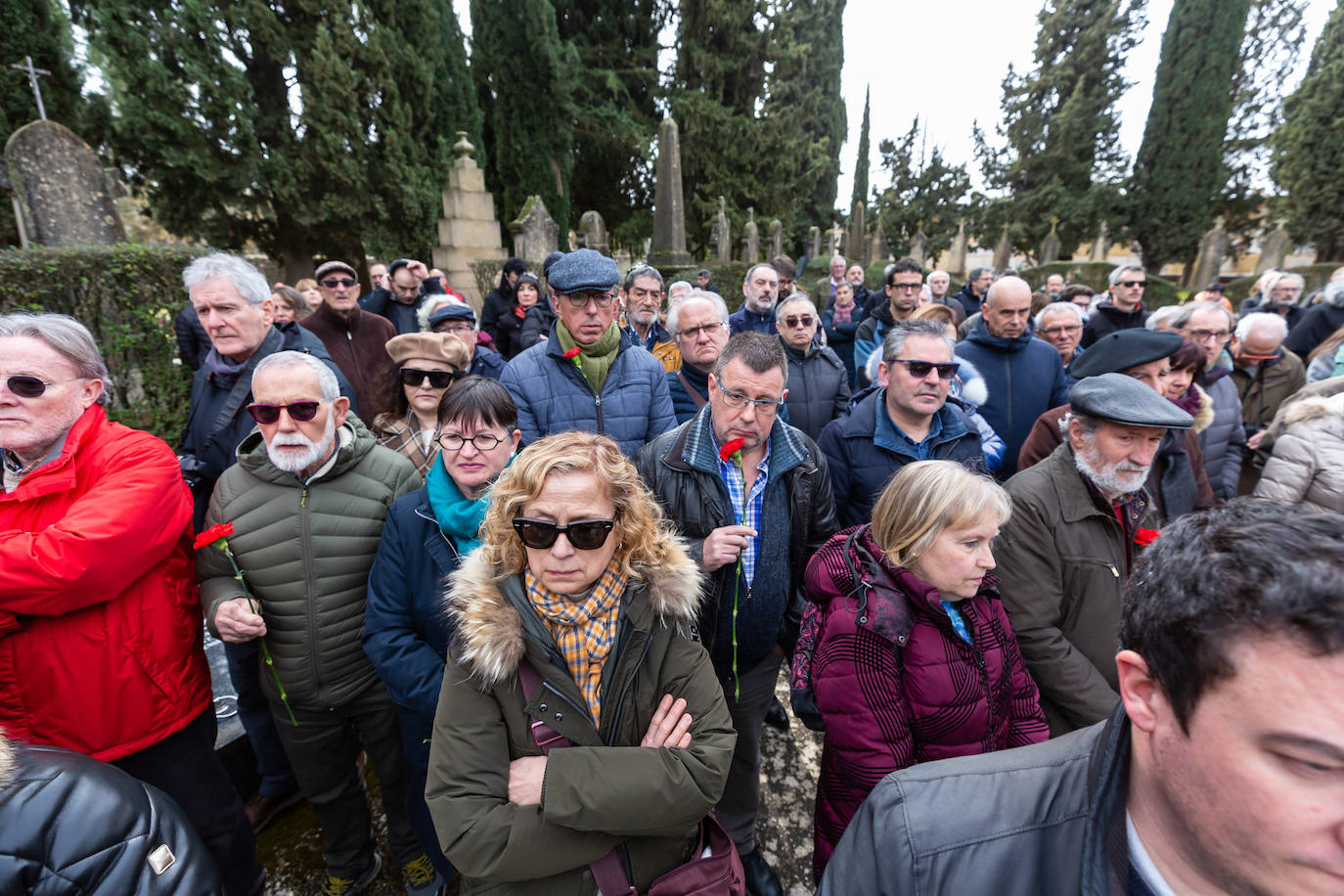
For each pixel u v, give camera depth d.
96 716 1.41
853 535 1.59
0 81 9.21
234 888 1.70
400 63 12.48
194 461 2.38
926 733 1.41
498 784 1.14
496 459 1.65
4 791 0.83
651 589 1.24
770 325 4.45
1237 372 3.87
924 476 1.38
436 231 13.60
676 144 11.63
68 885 0.84
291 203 12.02
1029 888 0.68
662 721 1.22
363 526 1.75
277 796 2.21
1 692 1.35
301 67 11.60
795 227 27.06
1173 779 0.56
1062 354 3.83
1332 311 5.19
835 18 26.33
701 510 1.84
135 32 9.89
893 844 0.75
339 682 1.74
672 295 4.50
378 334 4.06
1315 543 0.48
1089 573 1.71
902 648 1.41
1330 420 2.22
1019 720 1.54
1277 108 25.00
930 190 37.84
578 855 1.12
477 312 10.23
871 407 2.48
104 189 5.73
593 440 1.22
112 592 1.36
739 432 1.76
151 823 0.95
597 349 2.60
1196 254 24.50
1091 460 1.66
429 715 1.63
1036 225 28.88
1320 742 0.44
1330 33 19.28
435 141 14.52
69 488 1.39
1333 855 0.47
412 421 2.40
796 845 2.19
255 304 2.42
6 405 1.31
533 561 1.18
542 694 1.17
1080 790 0.70
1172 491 2.13
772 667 2.04
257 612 1.64
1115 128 27.67
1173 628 0.53
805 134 24.56
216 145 11.20
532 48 16.70
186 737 1.59
